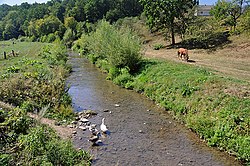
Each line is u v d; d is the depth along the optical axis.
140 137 13.61
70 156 10.27
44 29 110.94
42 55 38.38
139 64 27.33
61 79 21.19
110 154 11.72
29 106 15.02
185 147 12.55
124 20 68.44
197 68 22.70
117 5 99.81
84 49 54.69
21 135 10.26
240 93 14.97
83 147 12.26
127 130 14.51
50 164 8.62
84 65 38.56
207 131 13.27
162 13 47.22
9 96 15.53
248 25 39.06
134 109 18.14
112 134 13.96
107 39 31.53
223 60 30.08
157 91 20.42
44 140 10.17
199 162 11.18
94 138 12.96
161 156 11.66
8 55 39.34
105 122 15.69
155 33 59.88
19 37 126.69
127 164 10.90
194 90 17.31
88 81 27.09
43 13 139.12
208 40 43.22
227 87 16.20
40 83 18.16
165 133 14.16
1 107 12.88
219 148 12.27
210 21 49.03
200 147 12.55
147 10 48.50
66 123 14.91
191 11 48.81
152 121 15.88
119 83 25.33
